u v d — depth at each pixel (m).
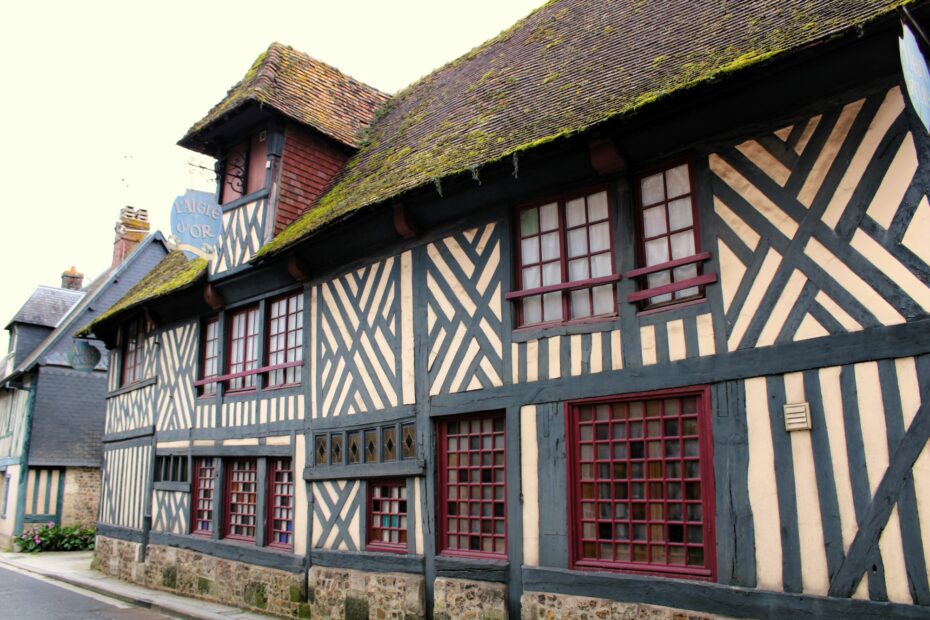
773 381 4.94
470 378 6.77
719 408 5.17
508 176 6.55
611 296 6.00
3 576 12.48
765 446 4.91
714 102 5.30
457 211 7.16
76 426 17.64
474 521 6.69
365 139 10.49
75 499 17.34
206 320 10.91
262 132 9.91
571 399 5.99
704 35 6.25
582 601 5.61
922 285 4.40
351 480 7.89
